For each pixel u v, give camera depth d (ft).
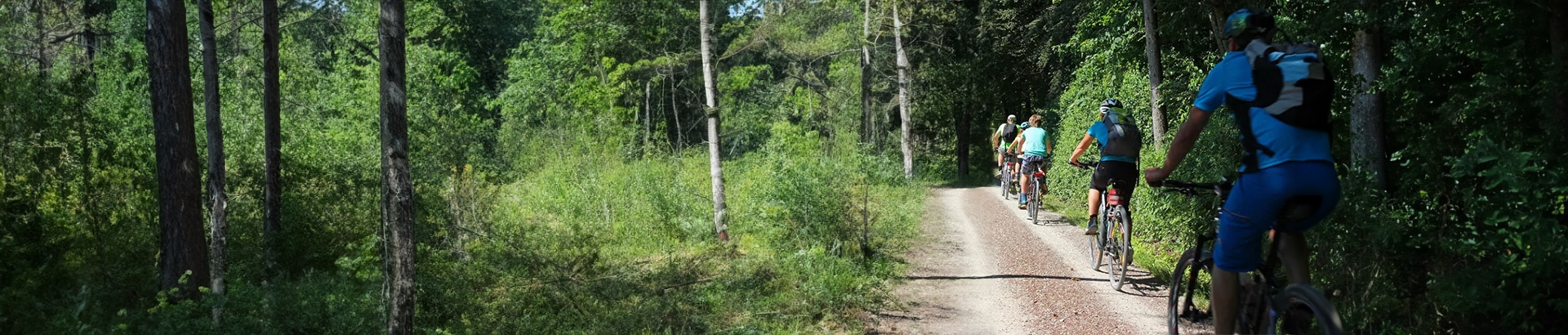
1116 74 40.42
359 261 32.58
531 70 120.57
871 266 31.17
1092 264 30.76
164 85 29.91
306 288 28.17
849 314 25.04
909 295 27.58
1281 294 11.29
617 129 88.99
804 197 34.14
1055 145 66.54
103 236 37.78
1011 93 104.37
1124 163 27.20
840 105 113.09
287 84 78.74
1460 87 18.83
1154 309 24.31
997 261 33.19
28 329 29.89
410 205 19.80
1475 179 17.83
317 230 40.09
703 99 128.47
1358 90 20.11
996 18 92.73
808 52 108.37
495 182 62.49
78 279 33.76
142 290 33.27
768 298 26.76
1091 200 28.40
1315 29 20.93
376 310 24.64
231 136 49.78
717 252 36.81
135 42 69.92
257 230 41.42
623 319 24.81
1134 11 36.14
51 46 49.26
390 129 19.35
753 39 78.43
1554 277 16.01
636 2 93.35
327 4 65.00
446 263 29.91
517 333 25.09
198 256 30.55
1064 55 78.74
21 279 32.68
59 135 38.52
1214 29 29.30
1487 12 18.48
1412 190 19.24
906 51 103.60
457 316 26.63
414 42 117.60
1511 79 17.62
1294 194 10.75
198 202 30.76
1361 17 19.40
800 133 79.05
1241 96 11.14
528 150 83.35
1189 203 25.11
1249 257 11.73
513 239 31.73
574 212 50.88
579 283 28.04
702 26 43.09
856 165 38.27
